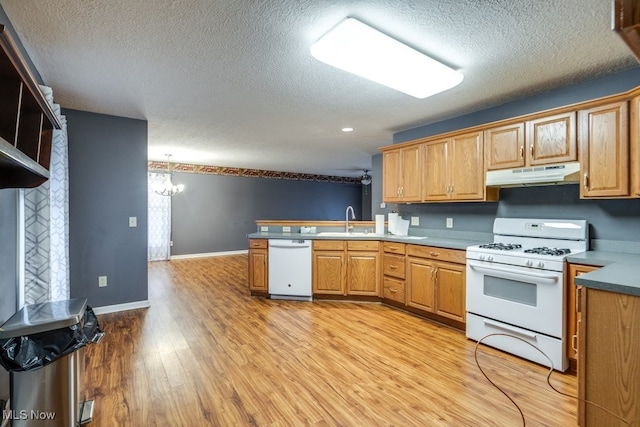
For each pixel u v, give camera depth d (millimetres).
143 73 2475
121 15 1740
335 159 6762
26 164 1180
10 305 1877
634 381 1396
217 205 7844
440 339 2822
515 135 2793
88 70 2416
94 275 3455
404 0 1629
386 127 4082
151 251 6992
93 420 1724
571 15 1754
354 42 1904
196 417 1755
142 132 3727
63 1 1616
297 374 2217
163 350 2590
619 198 2303
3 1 1605
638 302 1388
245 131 4312
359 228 4477
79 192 3373
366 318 3367
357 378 2164
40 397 1524
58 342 1545
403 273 3545
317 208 9539
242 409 1827
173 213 7293
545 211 2852
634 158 2125
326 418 1752
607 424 1467
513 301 2498
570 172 2406
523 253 2428
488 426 1682
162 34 1936
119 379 2143
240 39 2000
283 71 2453
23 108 1504
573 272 2217
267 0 1624
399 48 1979
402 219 4074
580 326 1558
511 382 2111
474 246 2854
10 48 1030
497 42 2041
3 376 1688
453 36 1967
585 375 1536
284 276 4055
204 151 5773
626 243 2400
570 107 2438
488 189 3043
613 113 2230
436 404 1877
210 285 4820
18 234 1991
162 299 4070
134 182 3680
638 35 722
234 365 2342
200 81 2637
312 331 3004
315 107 3291
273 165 7684
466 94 2924
